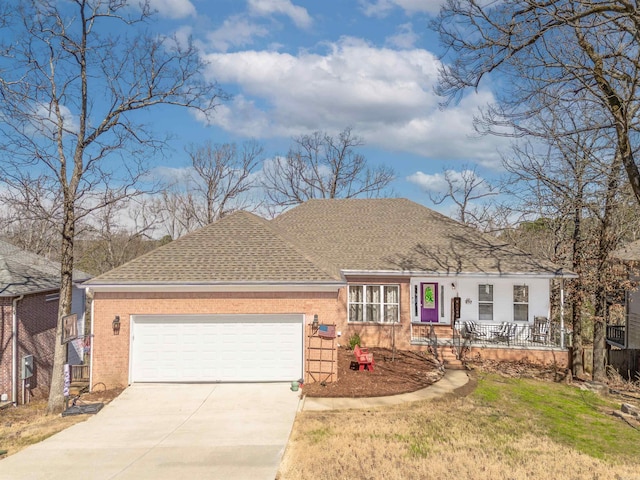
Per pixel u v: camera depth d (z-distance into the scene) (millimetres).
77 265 40562
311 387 14695
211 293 15141
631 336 24500
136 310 14984
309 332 15203
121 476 8609
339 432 11203
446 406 13570
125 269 15531
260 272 15469
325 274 15453
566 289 22938
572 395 16234
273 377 15180
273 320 15266
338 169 48312
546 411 13977
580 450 10938
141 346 15055
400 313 20656
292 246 17328
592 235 21906
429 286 21812
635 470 9695
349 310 21188
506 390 15844
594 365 20062
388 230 24531
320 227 25281
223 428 11344
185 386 14781
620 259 21844
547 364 19594
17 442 10891
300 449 10141
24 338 17719
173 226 44219
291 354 15250
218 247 17078
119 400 13555
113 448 10070
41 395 18672
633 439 12047
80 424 11742
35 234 34156
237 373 15141
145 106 15633
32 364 18031
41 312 19156
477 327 20891
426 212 26203
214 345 15172
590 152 17656
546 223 25391
